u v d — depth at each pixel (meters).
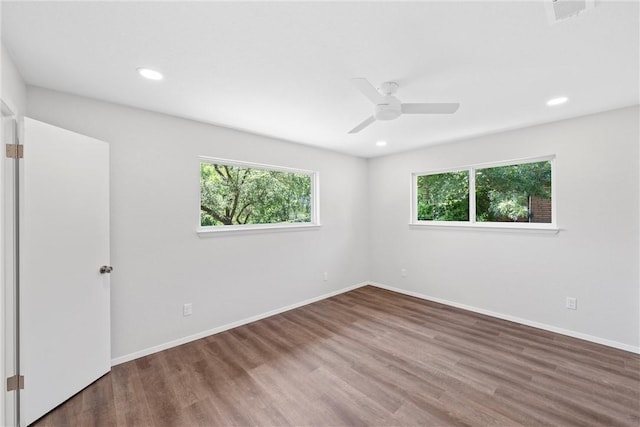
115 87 2.02
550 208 2.99
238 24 1.35
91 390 1.97
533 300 3.02
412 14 1.28
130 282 2.38
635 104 2.38
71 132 1.91
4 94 1.48
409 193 4.19
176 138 2.64
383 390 1.96
